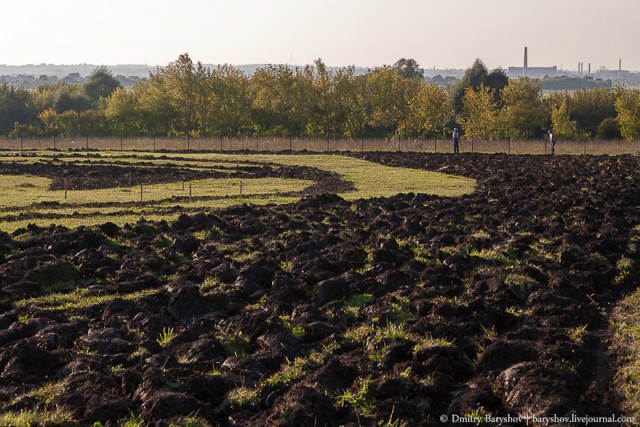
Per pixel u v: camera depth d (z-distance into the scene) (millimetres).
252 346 12320
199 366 11266
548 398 9547
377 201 27391
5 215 25016
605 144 57594
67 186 34219
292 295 14820
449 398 10203
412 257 18109
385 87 82688
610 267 17094
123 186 34469
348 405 9727
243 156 50344
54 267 16344
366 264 17500
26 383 10641
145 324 13117
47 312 13852
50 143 62344
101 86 121812
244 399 10016
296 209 25859
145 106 86438
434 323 12484
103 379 10422
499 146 58062
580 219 22844
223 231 21453
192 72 85562
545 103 91438
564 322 13109
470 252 18688
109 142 62812
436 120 78938
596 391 10156
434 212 24359
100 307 14430
